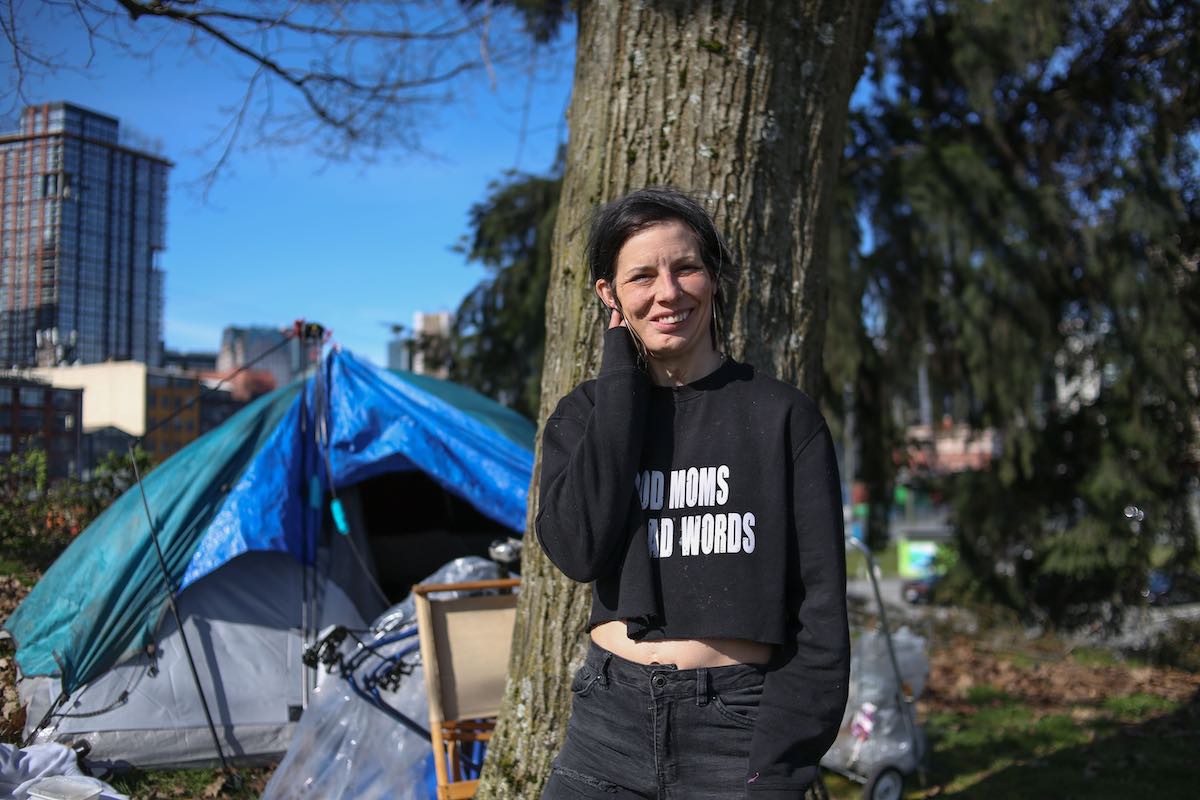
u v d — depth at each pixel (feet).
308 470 16.55
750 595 5.77
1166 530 37.99
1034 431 36.86
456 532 21.38
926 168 35.99
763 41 9.76
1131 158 37.29
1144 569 37.58
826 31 10.13
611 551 6.03
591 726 6.21
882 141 37.86
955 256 35.29
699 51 9.68
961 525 41.19
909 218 36.17
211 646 15.01
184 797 13.41
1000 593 40.06
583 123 10.12
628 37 9.86
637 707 5.93
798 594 5.92
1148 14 36.76
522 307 40.06
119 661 14.37
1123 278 36.47
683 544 5.94
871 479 38.86
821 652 5.57
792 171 9.96
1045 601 40.47
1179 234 37.99
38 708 13.91
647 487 6.08
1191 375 38.11
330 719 13.48
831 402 35.65
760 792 5.45
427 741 13.16
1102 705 24.61
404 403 17.19
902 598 44.04
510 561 14.69
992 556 40.70
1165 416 37.47
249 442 16.52
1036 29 34.88
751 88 9.71
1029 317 36.11
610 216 6.29
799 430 5.95
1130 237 36.86
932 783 17.76
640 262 6.09
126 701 14.17
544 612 9.37
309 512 16.17
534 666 9.39
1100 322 37.76
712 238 6.33
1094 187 38.42
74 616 14.44
